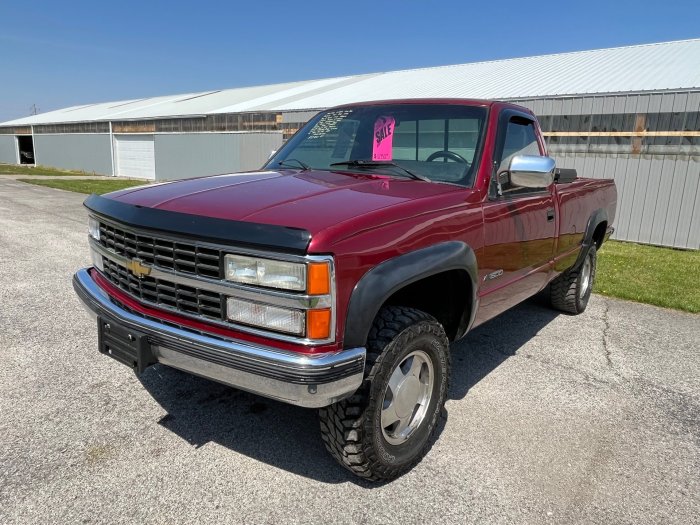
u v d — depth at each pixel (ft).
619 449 9.86
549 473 9.05
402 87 65.41
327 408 8.07
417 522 7.79
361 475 8.41
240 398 11.34
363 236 7.37
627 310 19.29
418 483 8.71
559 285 17.51
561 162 40.86
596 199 17.15
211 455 9.25
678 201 35.81
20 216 37.63
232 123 84.17
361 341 7.32
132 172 111.34
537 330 16.57
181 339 7.65
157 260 8.04
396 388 8.50
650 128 36.22
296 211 7.61
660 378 13.14
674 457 9.66
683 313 19.10
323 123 13.10
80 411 10.54
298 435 10.02
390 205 8.27
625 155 37.60
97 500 7.97
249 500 8.13
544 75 53.16
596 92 39.86
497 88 50.47
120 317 8.48
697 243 35.42
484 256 10.14
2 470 8.57
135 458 9.07
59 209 42.29
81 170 127.03
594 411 11.29
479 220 9.86
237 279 7.22
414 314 8.39
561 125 40.50
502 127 11.43
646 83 40.24
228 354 7.23
